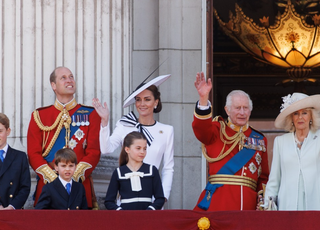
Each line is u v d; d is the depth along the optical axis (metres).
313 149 23.52
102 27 29.36
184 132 32.09
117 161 28.78
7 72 28.64
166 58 32.28
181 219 22.20
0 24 28.89
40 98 28.42
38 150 26.03
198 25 32.59
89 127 26.42
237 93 25.47
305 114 23.69
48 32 28.78
